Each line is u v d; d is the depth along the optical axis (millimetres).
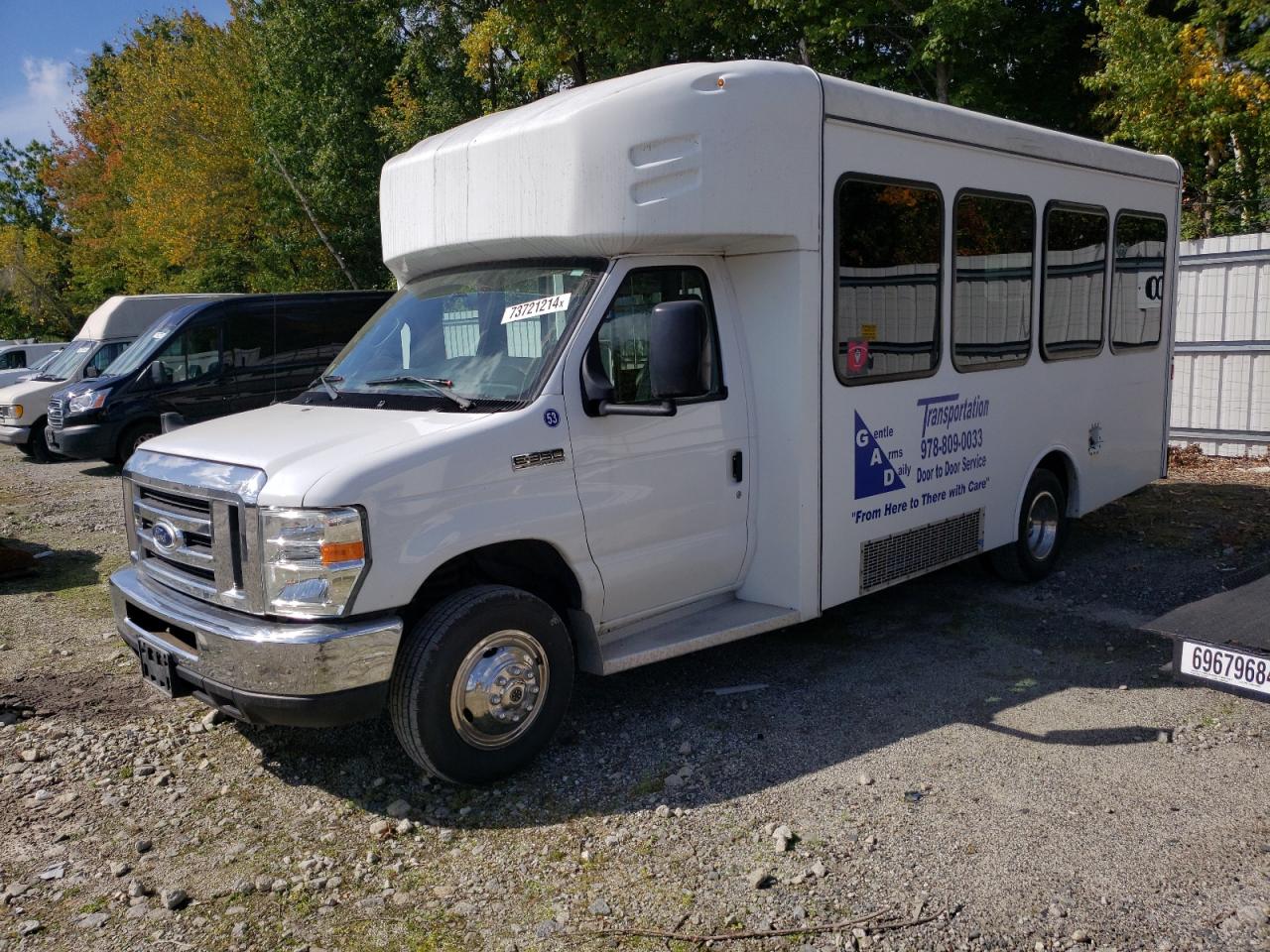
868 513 5711
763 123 4945
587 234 4621
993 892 3576
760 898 3590
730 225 4875
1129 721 5027
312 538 3873
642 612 5008
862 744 4824
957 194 6117
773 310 5234
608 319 4723
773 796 4320
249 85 31328
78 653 6445
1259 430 11727
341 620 3939
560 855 3922
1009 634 6379
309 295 14453
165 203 31844
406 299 5480
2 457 17078
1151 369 8375
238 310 13945
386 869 3865
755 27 18484
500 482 4293
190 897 3713
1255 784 4332
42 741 5086
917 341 5934
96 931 3521
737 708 5293
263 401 14180
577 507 4555
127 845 4094
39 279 54125
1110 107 16125
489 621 4285
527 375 4578
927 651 6109
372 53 27516
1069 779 4410
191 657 4168
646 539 4879
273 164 29031
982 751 4719
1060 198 7027
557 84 24422
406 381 4859
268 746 4984
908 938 3348
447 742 4234
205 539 4254
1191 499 10000
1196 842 3873
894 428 5812
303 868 3877
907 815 4129
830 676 5719
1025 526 7098
